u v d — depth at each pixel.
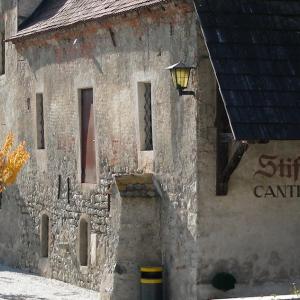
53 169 34.22
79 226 32.22
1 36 39.22
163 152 26.91
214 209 25.34
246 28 24.69
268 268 25.77
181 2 25.25
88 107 31.67
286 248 25.97
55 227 34.16
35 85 35.56
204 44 25.11
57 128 33.81
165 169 26.81
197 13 24.52
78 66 32.00
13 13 37.34
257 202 25.67
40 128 35.62
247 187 25.56
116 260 27.17
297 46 24.94
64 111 33.22
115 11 28.50
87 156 31.81
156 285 26.66
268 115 23.66
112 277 27.23
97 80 30.70
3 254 38.91
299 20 25.34
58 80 33.56
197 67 25.11
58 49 33.47
